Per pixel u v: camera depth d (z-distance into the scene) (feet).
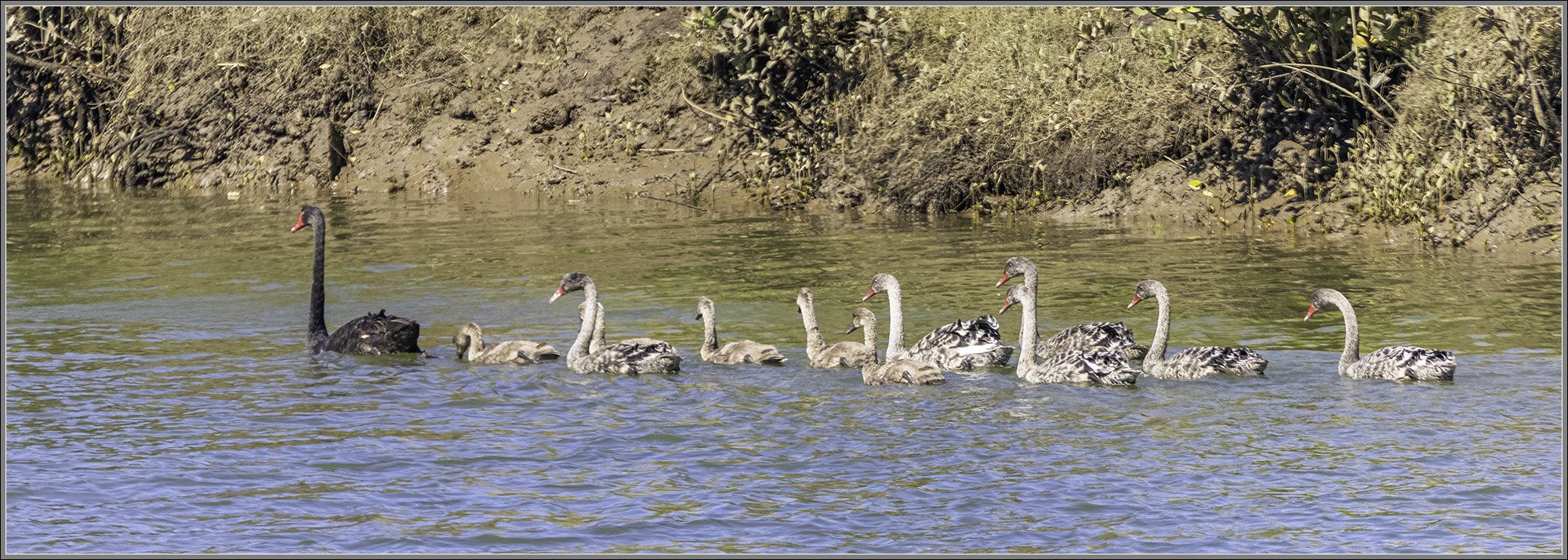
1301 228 78.89
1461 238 72.69
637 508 32.42
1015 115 89.71
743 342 49.39
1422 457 35.60
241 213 95.45
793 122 99.40
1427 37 80.12
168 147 116.57
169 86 118.32
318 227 52.95
